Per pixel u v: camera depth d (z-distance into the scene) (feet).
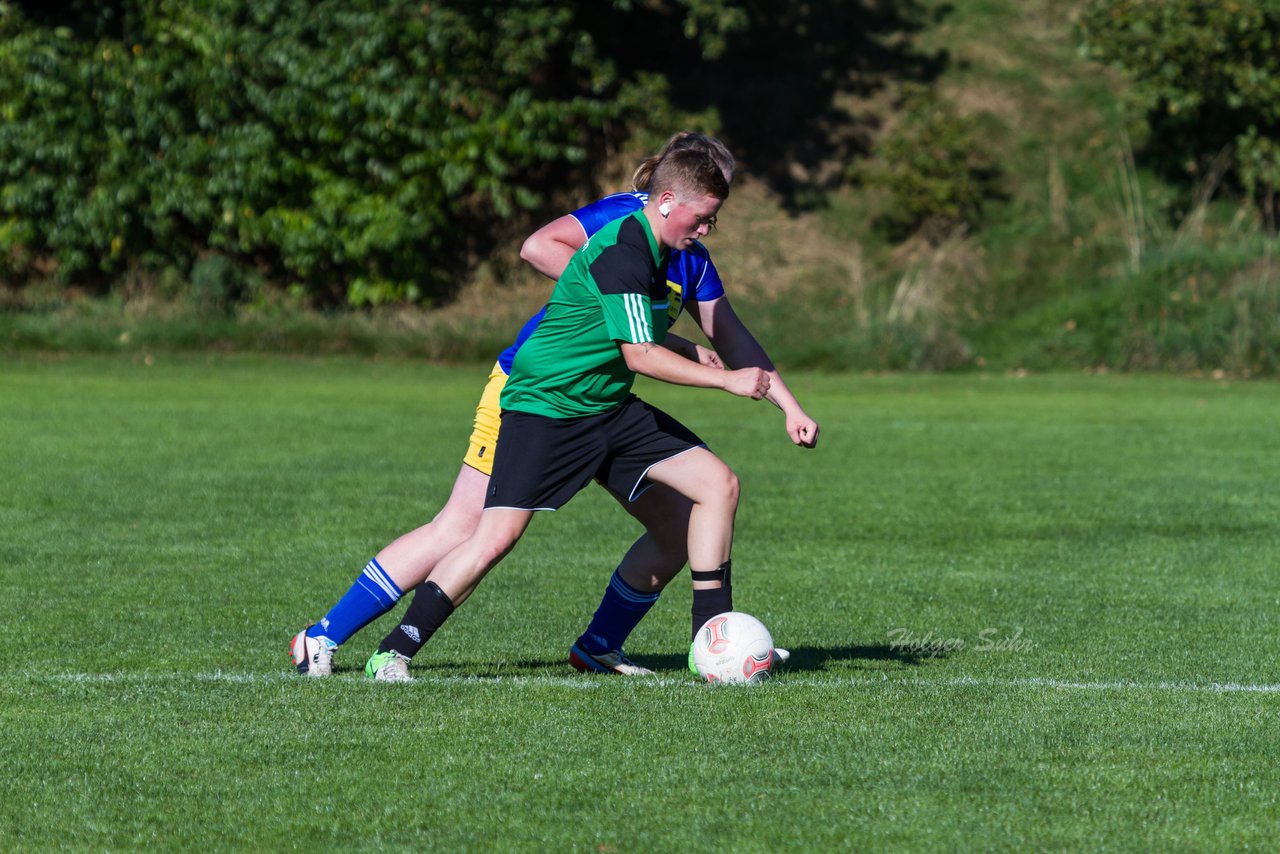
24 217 272.92
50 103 266.57
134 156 271.49
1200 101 287.48
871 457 152.56
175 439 158.40
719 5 302.04
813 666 65.67
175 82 269.23
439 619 61.05
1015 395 226.79
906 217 306.55
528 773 46.78
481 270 296.51
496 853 40.01
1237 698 58.08
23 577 87.56
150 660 66.39
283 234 275.18
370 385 227.20
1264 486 131.85
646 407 61.67
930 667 65.51
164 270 280.92
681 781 46.01
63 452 146.30
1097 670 65.10
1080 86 326.85
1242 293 265.54
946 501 122.83
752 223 305.53
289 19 274.77
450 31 274.77
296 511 114.01
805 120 323.57
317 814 43.11
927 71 332.60
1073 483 133.69
